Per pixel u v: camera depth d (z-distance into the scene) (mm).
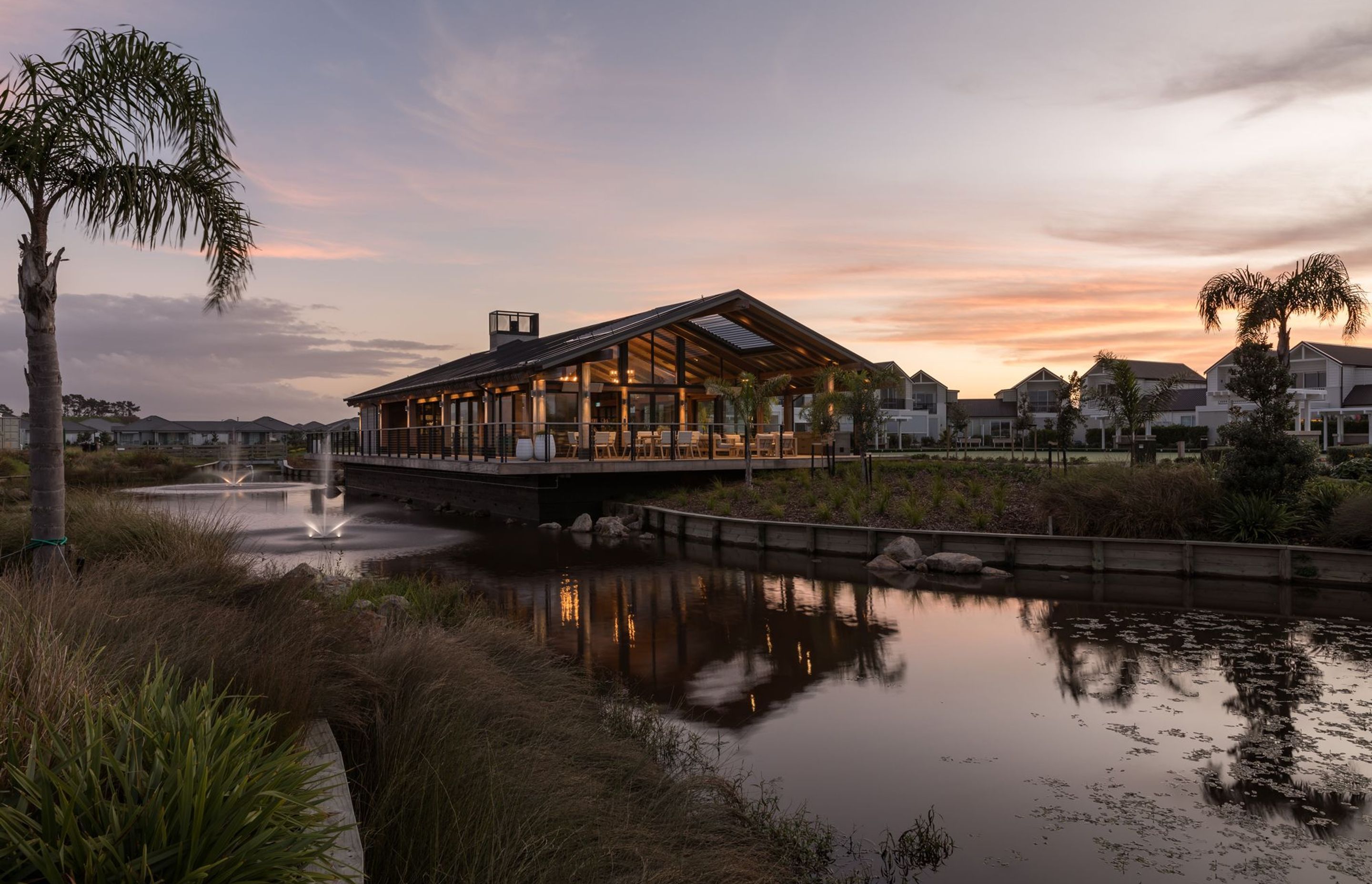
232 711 2393
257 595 5973
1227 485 14078
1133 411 20422
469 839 3418
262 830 1971
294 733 3281
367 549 16312
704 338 27656
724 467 22766
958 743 6102
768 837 4512
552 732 5176
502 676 5988
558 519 21281
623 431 25203
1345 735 6164
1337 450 24219
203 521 9922
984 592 12031
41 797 1821
